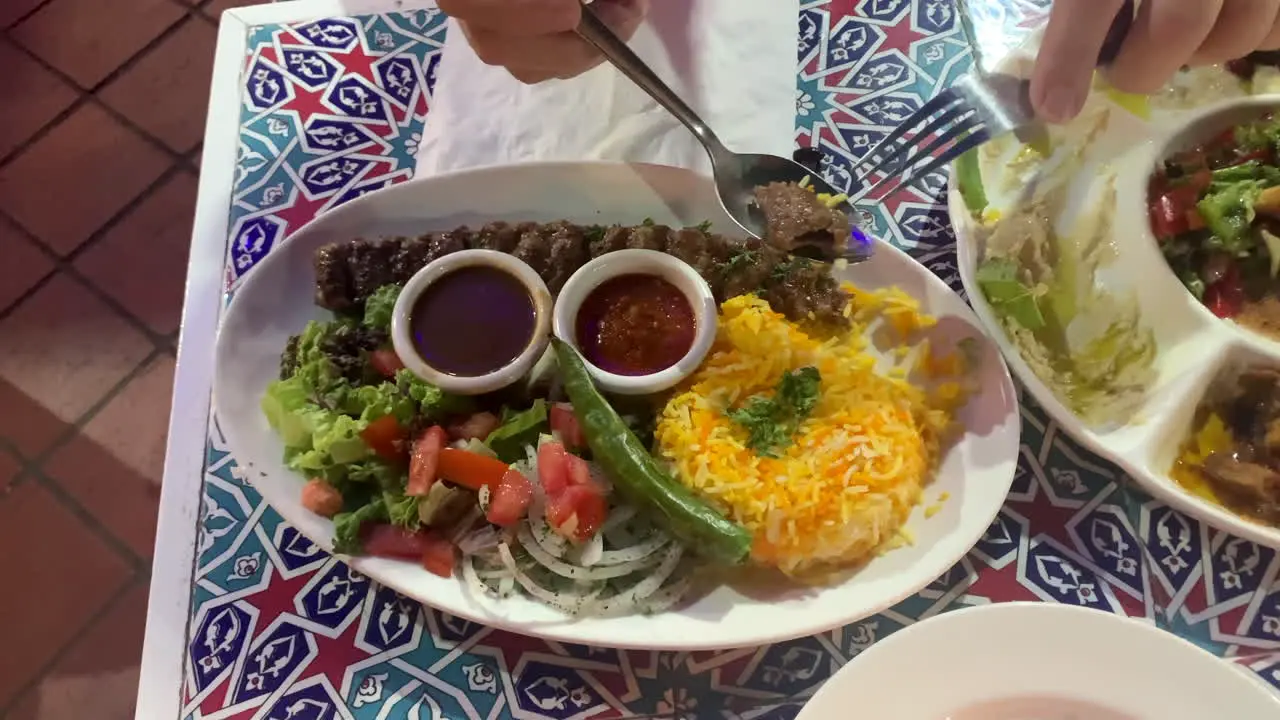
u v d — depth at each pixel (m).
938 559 0.43
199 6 0.86
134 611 0.68
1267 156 0.51
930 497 0.46
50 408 0.74
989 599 0.45
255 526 0.49
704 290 0.48
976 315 0.47
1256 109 0.52
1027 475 0.48
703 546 0.43
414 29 0.62
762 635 0.42
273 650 0.46
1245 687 0.38
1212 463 0.45
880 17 0.60
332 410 0.47
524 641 0.46
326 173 0.57
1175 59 0.41
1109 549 0.46
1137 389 0.47
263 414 0.48
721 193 0.50
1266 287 0.49
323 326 0.49
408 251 0.50
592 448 0.45
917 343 0.49
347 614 0.47
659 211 0.52
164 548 0.49
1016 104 0.47
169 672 0.46
